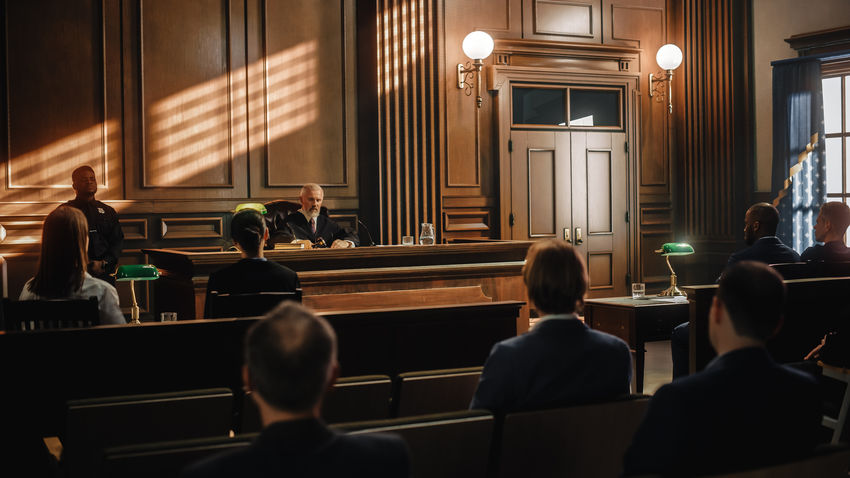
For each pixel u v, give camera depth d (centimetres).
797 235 756
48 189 607
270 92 689
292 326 111
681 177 869
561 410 179
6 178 594
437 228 745
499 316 316
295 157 701
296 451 108
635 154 841
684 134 863
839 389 325
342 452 111
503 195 779
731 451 147
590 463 187
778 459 138
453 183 763
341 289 482
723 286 155
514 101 786
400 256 502
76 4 615
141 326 251
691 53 853
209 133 665
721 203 836
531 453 178
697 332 349
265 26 683
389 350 294
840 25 734
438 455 165
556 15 803
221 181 671
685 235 866
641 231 850
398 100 722
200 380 260
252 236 338
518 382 190
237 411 256
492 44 726
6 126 593
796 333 357
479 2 770
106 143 627
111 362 249
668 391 148
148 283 644
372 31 714
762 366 150
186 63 655
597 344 197
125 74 632
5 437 239
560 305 196
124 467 140
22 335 239
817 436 156
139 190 639
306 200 561
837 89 747
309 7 705
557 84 800
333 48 717
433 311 300
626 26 837
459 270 521
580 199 815
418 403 212
